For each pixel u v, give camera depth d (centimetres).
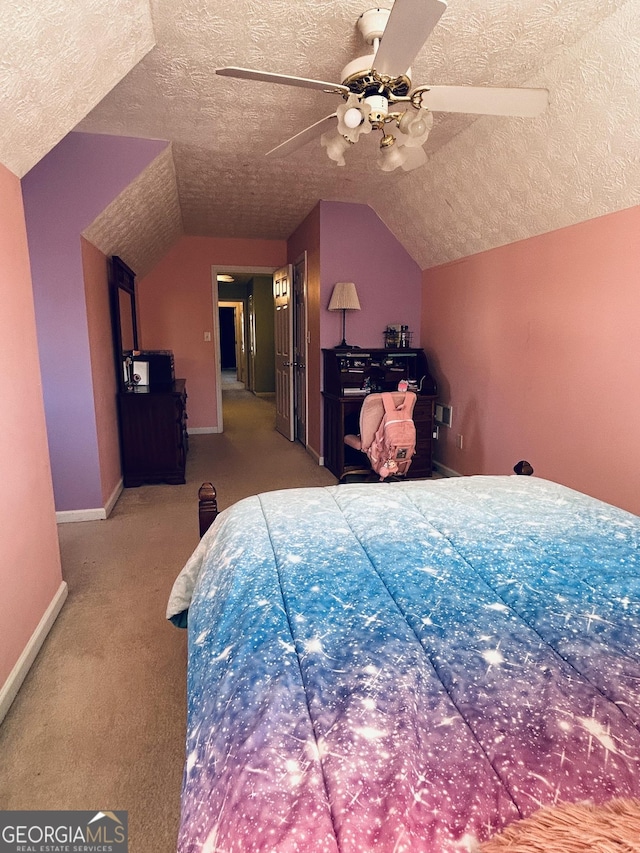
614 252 254
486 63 218
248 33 197
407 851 63
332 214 442
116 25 171
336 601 115
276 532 154
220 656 104
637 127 210
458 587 122
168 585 254
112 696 176
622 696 86
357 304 431
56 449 331
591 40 196
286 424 609
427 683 90
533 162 269
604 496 268
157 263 588
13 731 160
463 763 74
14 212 188
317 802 69
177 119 283
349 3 179
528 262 320
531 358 322
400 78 175
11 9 127
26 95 159
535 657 96
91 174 309
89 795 138
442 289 432
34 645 194
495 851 60
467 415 401
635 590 120
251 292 1077
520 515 169
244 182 396
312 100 257
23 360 194
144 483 423
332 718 82
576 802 68
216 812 72
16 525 182
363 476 438
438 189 354
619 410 256
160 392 408
